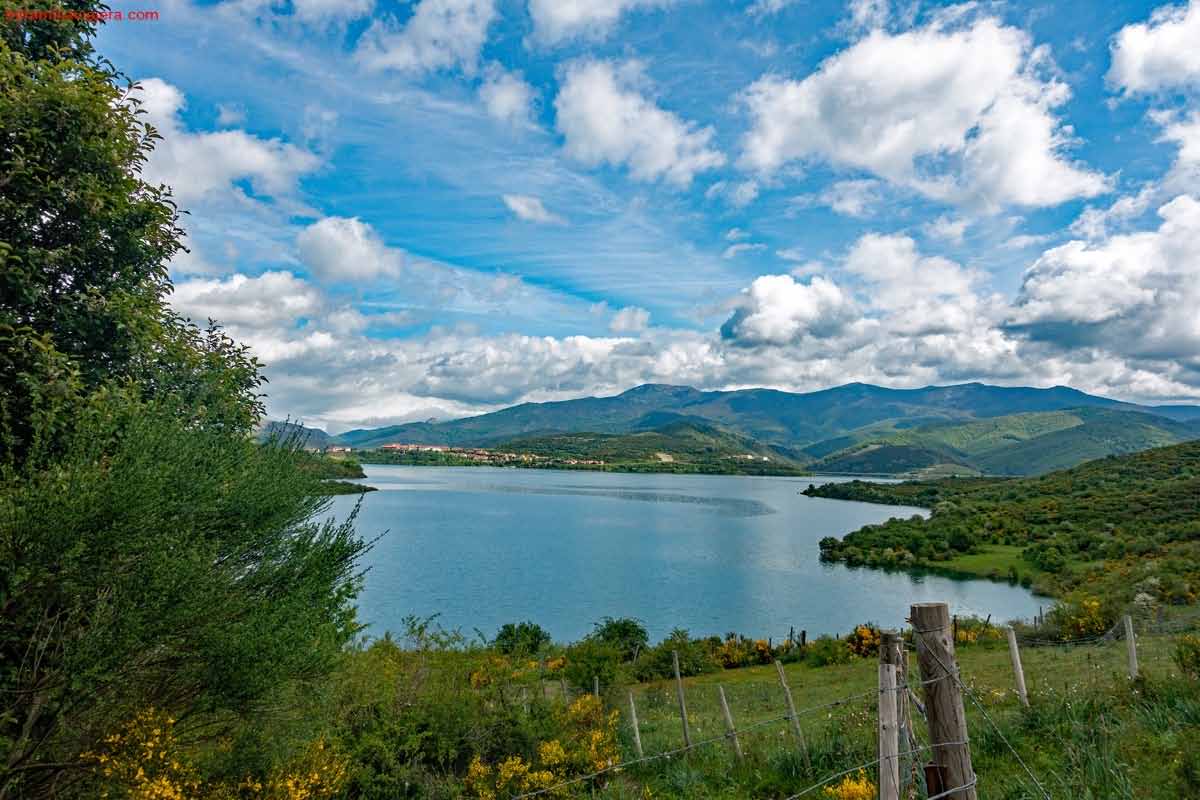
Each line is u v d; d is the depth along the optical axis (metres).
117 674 6.33
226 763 8.26
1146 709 9.41
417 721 12.10
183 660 7.13
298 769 9.00
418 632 14.25
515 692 14.03
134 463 6.33
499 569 80.25
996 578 80.00
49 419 6.65
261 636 7.08
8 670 6.20
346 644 12.00
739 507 176.75
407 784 10.83
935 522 116.50
